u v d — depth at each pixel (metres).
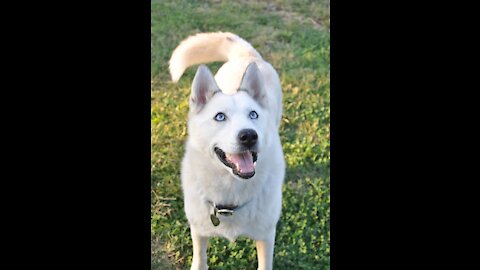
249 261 1.40
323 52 2.06
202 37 1.59
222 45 1.61
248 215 1.24
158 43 2.06
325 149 1.69
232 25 2.18
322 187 1.58
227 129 1.17
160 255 1.42
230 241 1.32
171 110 1.82
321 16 2.26
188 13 2.22
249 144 1.14
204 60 1.63
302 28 2.19
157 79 1.94
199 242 1.32
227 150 1.15
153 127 1.74
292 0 2.33
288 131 1.76
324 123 1.78
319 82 1.92
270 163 1.23
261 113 1.22
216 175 1.21
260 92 1.26
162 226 1.48
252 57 1.56
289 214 1.51
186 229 1.48
